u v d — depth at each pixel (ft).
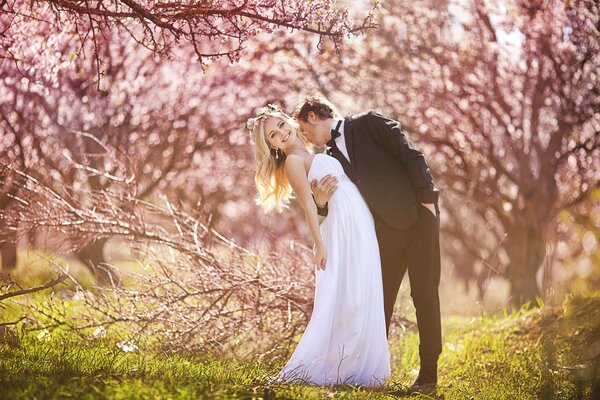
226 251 30.66
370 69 58.03
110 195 31.50
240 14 22.58
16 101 52.85
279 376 21.18
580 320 26.99
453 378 26.30
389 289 23.34
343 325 21.90
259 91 61.41
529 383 23.91
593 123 51.62
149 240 30.04
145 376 19.24
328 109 24.03
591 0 41.14
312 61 58.03
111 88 55.36
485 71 58.08
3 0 26.20
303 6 22.54
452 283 58.59
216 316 27.22
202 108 62.08
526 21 52.49
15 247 39.63
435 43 57.67
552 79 55.21
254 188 74.74
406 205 22.61
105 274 37.52
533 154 59.82
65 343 25.66
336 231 22.26
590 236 51.62
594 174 55.21
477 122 60.39
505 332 30.91
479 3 55.42
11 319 28.94
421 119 60.34
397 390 21.71
